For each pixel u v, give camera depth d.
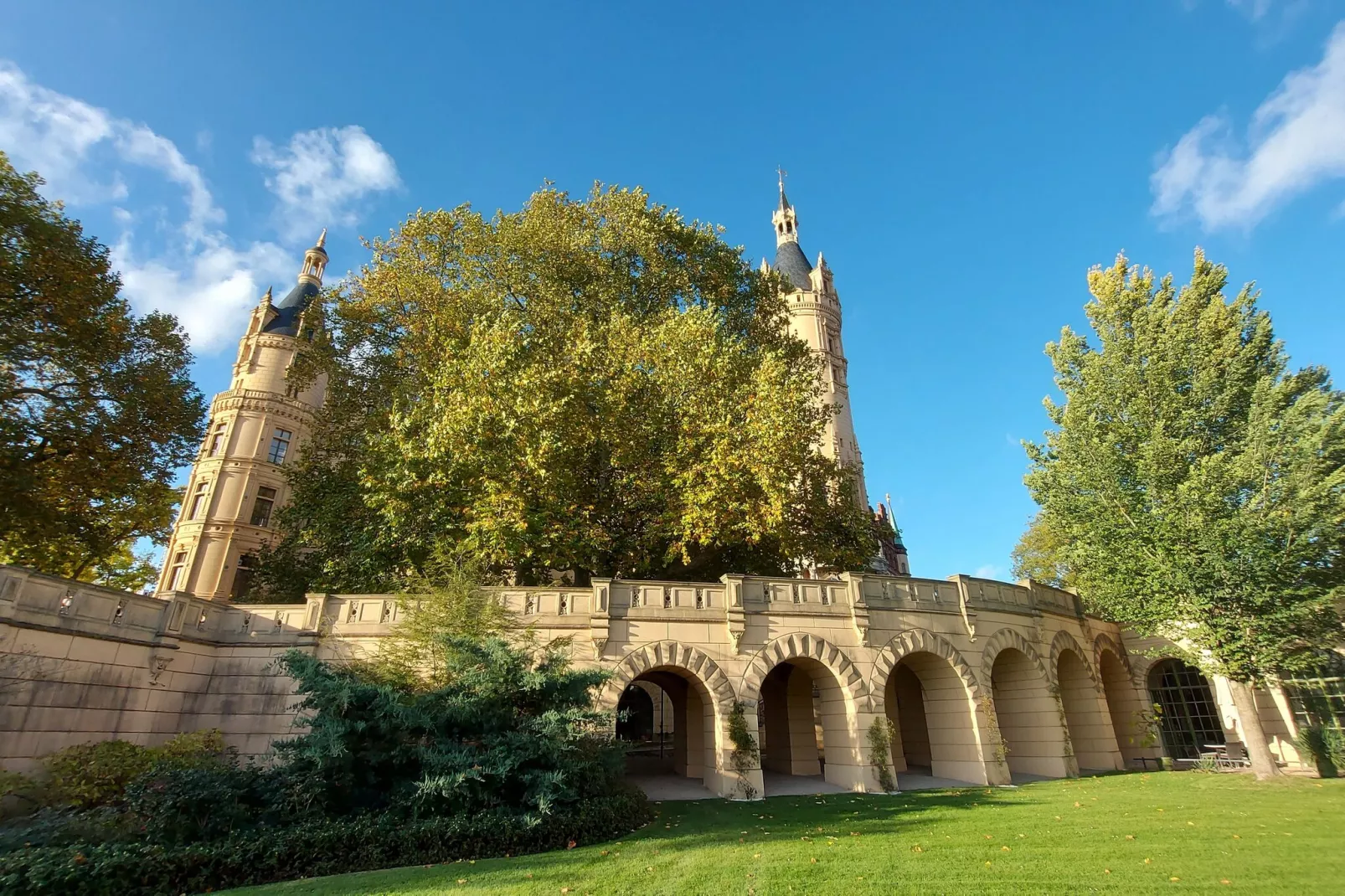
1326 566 22.83
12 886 9.14
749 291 35.47
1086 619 29.81
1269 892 9.41
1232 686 23.91
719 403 24.50
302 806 12.52
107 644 16.66
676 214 32.72
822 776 24.70
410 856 11.79
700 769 24.20
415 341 28.09
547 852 12.41
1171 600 23.81
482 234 28.83
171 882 10.38
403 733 13.64
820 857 11.46
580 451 24.67
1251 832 13.41
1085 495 26.30
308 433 51.44
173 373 27.91
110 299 24.89
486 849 12.27
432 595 17.95
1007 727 26.25
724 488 22.91
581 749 15.75
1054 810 16.38
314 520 27.28
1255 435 22.44
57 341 22.70
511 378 22.95
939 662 23.88
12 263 21.44
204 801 11.94
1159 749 29.89
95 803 13.93
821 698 22.73
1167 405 25.16
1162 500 24.39
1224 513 22.84
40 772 14.43
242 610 20.36
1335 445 22.08
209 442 48.25
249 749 18.69
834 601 22.56
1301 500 21.39
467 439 22.42
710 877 10.27
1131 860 11.17
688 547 26.48
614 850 12.30
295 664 13.72
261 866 10.95
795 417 24.70
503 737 13.84
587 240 29.81
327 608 20.27
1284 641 22.47
